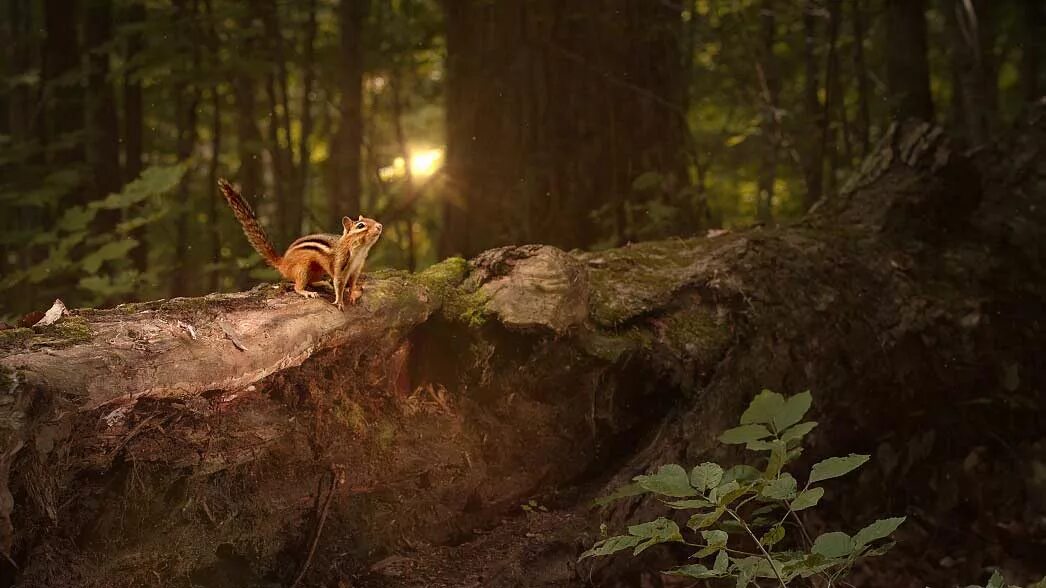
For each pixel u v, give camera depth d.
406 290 1.53
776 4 2.79
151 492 1.33
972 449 2.00
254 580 1.43
